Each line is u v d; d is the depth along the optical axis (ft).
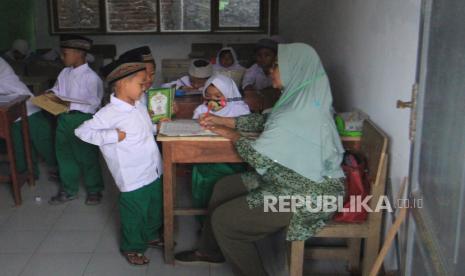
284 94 7.17
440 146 4.29
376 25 8.06
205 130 8.02
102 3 21.52
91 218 10.37
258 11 21.74
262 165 6.91
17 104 11.10
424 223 4.68
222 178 8.09
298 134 6.79
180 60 17.26
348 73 10.04
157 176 8.43
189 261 8.51
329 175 6.99
